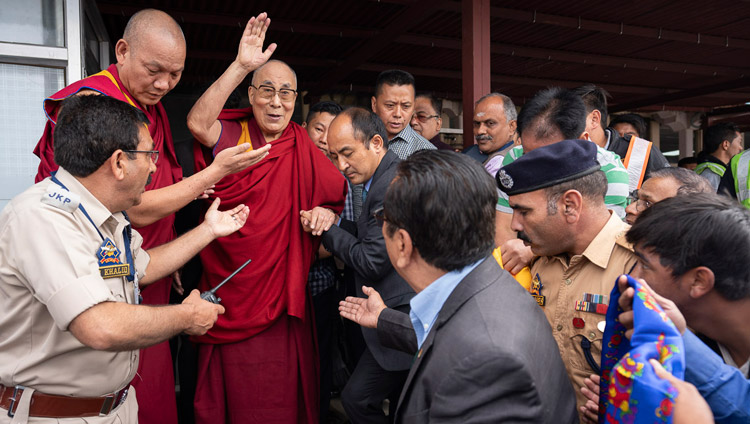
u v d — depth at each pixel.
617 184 1.66
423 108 3.59
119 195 1.29
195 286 2.26
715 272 0.86
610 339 0.95
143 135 1.29
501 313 0.91
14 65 2.43
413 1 4.26
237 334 1.98
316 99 7.20
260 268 1.97
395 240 1.00
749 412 0.83
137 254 1.52
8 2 2.42
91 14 3.29
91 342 1.13
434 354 0.92
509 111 2.75
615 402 0.76
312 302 2.38
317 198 2.12
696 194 0.94
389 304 1.89
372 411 2.06
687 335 0.87
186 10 4.44
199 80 6.62
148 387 1.84
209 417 2.02
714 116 9.01
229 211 1.80
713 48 6.10
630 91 8.20
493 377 0.83
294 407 2.07
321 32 4.95
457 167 0.93
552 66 6.78
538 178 1.18
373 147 1.98
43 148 1.75
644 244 0.92
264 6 4.43
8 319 1.22
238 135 2.12
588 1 4.61
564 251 1.30
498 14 4.75
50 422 1.23
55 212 1.18
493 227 0.97
